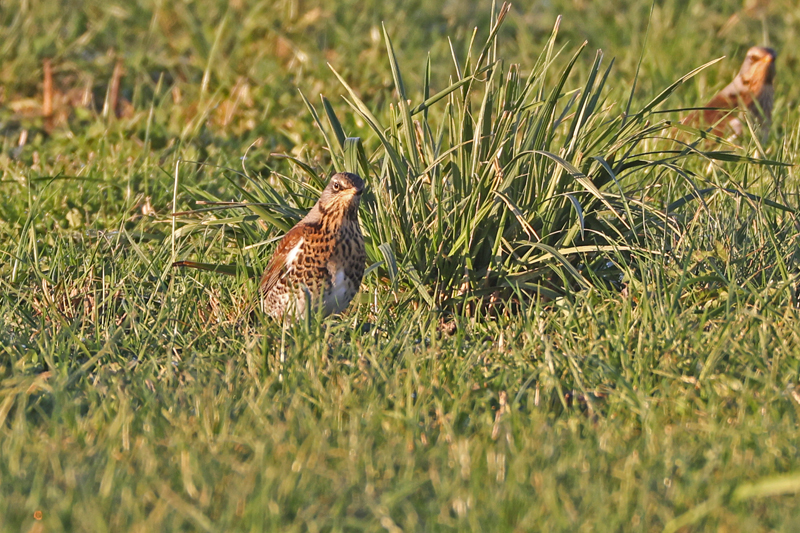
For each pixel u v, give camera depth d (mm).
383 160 10805
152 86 18656
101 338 9695
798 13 22141
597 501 5938
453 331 9883
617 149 10305
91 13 21547
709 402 7543
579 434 7266
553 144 14438
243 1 21703
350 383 7988
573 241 10289
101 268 11289
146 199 13859
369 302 10453
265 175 15531
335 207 9695
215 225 11492
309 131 16922
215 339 9523
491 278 10375
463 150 10336
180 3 21547
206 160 15750
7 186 14477
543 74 10258
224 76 18703
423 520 6066
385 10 22500
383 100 18562
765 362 7934
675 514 6051
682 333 8477
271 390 8078
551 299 10305
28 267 11383
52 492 6062
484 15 23219
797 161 13930
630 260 10453
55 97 18562
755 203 10492
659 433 7109
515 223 10289
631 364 8219
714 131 16250
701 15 22781
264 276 10297
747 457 6609
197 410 7566
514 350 8445
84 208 13672
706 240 10383
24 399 7590
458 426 7531
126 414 7352
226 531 5762
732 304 9227
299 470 6527
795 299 9617
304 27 21188
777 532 5723
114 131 16797
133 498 6082
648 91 18625
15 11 21344
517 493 6133
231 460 6676
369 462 6590
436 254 10172
